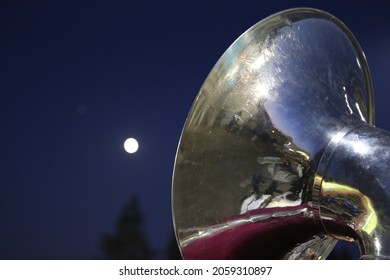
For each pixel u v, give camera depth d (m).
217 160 2.00
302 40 2.14
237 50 2.02
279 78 2.04
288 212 2.02
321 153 1.97
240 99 2.00
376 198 1.86
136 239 5.11
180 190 1.99
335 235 2.03
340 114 2.07
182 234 2.04
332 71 2.18
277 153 2.00
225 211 2.03
